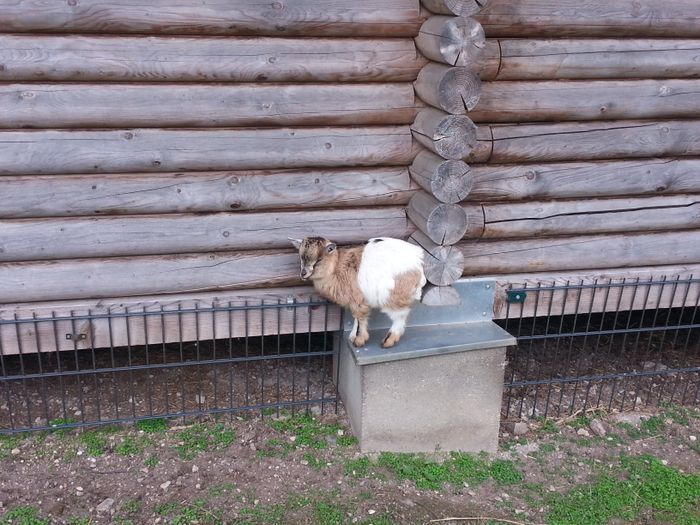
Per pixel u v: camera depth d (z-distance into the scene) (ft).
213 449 7.30
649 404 8.70
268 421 7.81
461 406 7.40
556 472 7.30
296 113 7.06
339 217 7.50
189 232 7.19
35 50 6.35
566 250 8.18
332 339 9.08
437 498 6.79
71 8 6.31
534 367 9.35
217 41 6.73
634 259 8.42
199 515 6.37
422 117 7.15
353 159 7.33
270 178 7.22
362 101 7.16
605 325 10.57
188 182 7.05
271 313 7.59
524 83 7.52
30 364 8.75
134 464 7.01
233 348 9.37
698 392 9.02
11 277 6.93
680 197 8.36
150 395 7.88
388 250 6.92
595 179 7.97
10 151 6.55
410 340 7.24
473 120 7.52
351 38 7.07
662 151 8.09
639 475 7.28
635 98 7.77
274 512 6.46
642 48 7.66
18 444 7.19
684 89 7.87
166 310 7.20
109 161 6.79
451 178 6.80
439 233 6.99
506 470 7.27
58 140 6.64
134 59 6.56
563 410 8.45
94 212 6.95
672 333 10.48
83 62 6.47
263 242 7.39
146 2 6.44
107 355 9.05
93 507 6.42
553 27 7.34
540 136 7.64
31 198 6.74
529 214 7.89
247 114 6.95
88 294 7.16
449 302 7.36
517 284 7.98
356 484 6.89
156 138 6.85
